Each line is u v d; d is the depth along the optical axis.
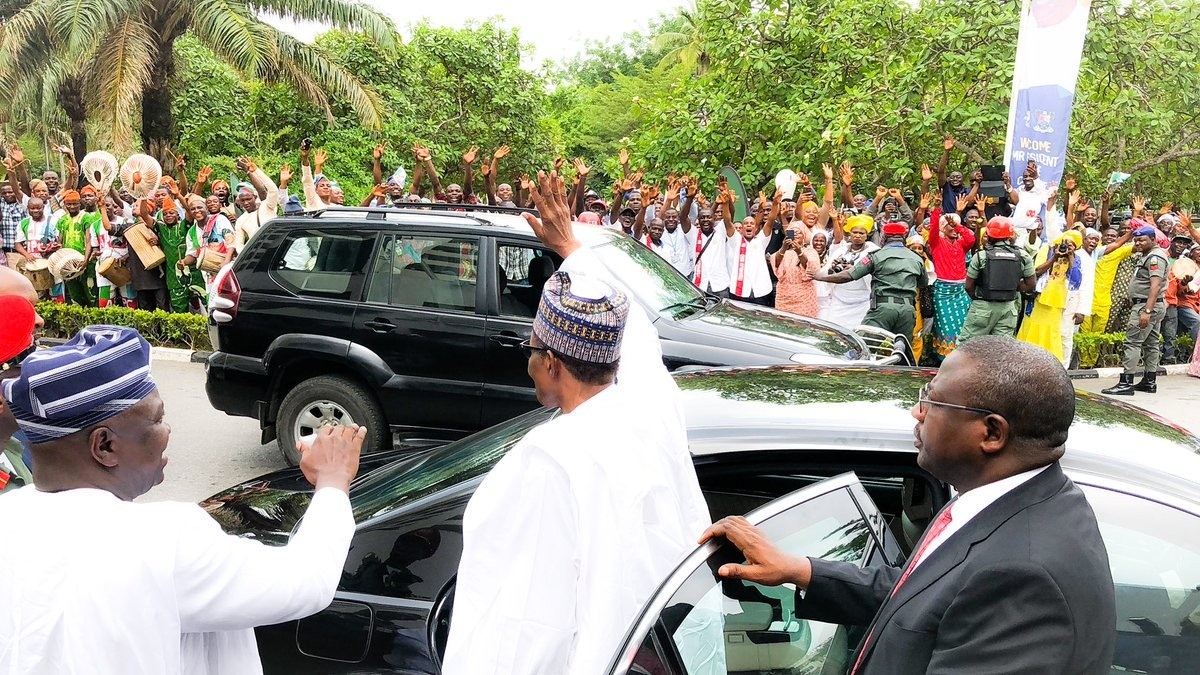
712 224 10.53
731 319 6.10
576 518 1.99
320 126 19.28
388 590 2.63
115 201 12.45
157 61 16.42
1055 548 1.52
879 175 14.90
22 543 1.60
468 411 6.04
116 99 15.35
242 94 19.94
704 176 15.37
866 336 6.90
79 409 1.63
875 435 2.54
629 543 1.99
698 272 10.17
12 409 1.64
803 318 6.57
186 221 11.12
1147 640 2.14
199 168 18.47
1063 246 9.62
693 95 15.86
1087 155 14.73
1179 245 11.61
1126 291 11.56
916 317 9.23
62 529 1.61
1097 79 15.12
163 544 1.62
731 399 2.89
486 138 20.98
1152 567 2.17
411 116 19.58
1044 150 10.74
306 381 6.21
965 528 1.65
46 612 1.57
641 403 2.22
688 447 2.57
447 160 20.00
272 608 1.71
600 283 2.18
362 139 18.86
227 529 3.19
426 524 2.69
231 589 1.67
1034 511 1.60
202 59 19.55
